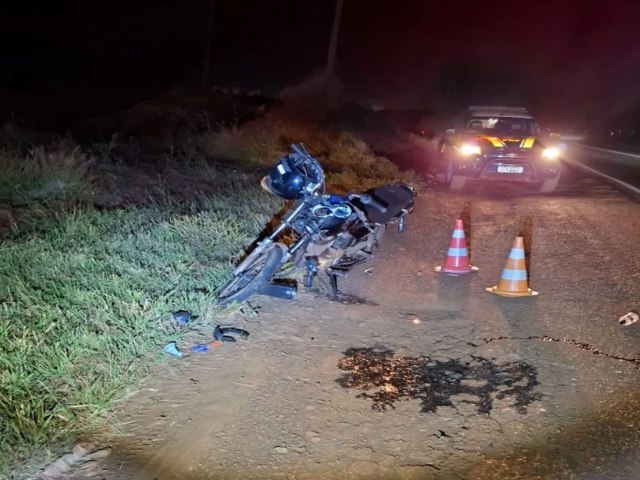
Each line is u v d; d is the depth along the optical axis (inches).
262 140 605.9
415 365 201.0
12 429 150.6
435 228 398.6
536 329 228.7
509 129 574.2
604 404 175.0
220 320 231.3
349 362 202.7
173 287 245.0
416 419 169.0
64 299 218.2
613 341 216.8
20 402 160.9
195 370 194.1
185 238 303.0
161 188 405.7
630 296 262.7
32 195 349.4
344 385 187.5
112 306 218.4
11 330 193.6
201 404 175.5
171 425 165.2
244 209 369.1
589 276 290.8
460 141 553.0
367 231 272.1
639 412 170.2
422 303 258.5
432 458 152.6
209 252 291.1
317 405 175.9
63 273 240.2
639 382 187.2
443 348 213.6
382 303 257.9
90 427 161.3
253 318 235.9
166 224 311.1
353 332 227.0
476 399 179.2
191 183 435.2
